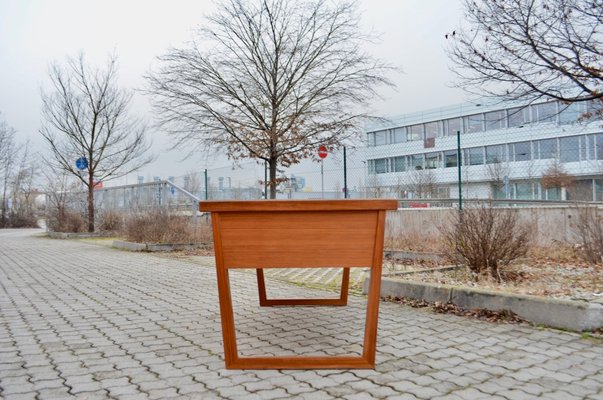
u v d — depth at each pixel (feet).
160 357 10.82
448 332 12.86
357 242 10.06
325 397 8.45
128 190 62.49
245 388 8.89
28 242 52.13
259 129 41.27
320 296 18.30
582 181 40.57
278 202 9.90
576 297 14.87
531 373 9.69
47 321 14.46
